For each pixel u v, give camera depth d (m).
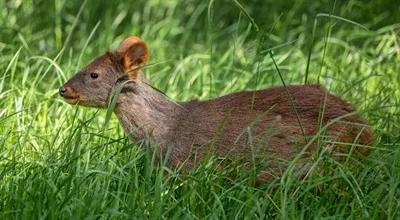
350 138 11.69
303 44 17.53
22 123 13.13
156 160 12.04
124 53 12.22
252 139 11.72
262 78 15.10
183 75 15.68
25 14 18.25
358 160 11.55
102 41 17.67
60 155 11.83
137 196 10.61
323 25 18.06
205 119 11.97
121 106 12.15
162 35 17.75
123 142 12.15
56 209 10.15
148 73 16.38
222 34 18.55
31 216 10.12
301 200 10.90
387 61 15.86
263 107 11.91
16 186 10.90
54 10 18.72
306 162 11.37
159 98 12.17
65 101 12.31
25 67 14.95
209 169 11.27
